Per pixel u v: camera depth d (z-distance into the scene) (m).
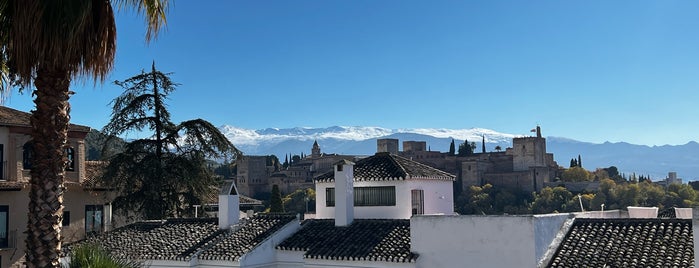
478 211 170.12
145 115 43.19
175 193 42.44
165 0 15.99
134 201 41.56
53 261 14.27
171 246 27.23
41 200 14.20
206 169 43.56
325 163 193.62
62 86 14.36
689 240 19.19
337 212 26.52
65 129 14.52
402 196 29.94
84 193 40.28
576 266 19.19
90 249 16.06
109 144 43.06
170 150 43.41
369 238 24.42
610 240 20.27
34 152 14.34
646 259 18.64
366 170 31.47
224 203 28.47
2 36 14.77
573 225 21.91
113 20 15.10
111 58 15.18
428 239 21.83
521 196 181.12
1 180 35.12
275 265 25.94
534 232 19.91
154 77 43.41
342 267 23.28
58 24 13.69
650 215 30.30
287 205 146.50
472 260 20.89
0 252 34.50
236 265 24.64
